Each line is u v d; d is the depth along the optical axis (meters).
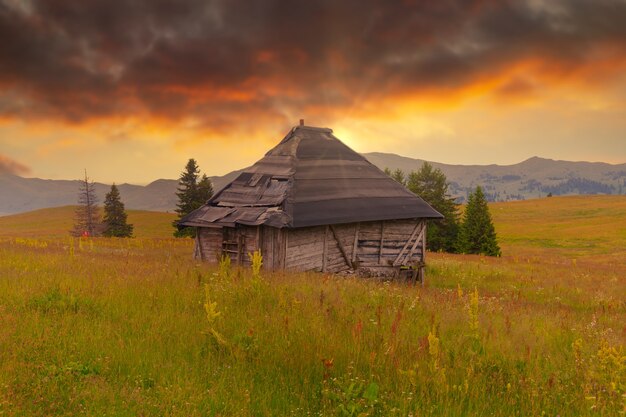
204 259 22.98
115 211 84.94
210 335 7.94
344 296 12.45
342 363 7.02
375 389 5.82
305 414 5.64
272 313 9.56
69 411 5.31
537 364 7.29
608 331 11.57
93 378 6.32
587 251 89.75
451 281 26.11
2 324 8.15
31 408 5.32
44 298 10.07
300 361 7.04
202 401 5.75
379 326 8.79
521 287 24.25
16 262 16.73
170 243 42.41
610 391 6.25
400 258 24.97
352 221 22.14
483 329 9.55
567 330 11.06
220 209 23.09
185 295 11.05
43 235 88.56
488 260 42.50
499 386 6.71
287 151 25.41
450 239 64.00
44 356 6.89
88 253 24.22
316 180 23.73
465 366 7.13
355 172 25.98
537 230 128.88
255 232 21.11
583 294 22.31
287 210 20.95
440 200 65.19
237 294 11.15
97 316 9.41
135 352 7.27
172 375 6.52
